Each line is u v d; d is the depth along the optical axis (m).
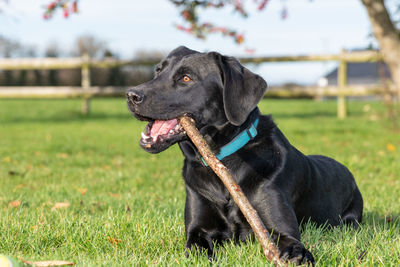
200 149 2.68
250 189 2.86
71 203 4.45
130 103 2.86
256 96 2.85
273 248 2.41
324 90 11.96
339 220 3.56
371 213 4.05
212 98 2.93
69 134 10.54
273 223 2.80
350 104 19.80
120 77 25.67
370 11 7.87
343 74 12.52
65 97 13.51
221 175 2.59
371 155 7.28
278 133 3.11
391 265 2.41
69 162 7.04
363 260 2.50
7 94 13.43
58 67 13.63
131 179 5.75
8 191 5.05
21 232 3.13
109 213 3.70
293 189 3.02
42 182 5.66
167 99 2.87
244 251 2.67
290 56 12.13
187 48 3.21
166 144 2.86
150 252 2.83
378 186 5.11
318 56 12.20
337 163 3.87
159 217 3.48
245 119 2.79
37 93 13.44
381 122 10.77
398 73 7.95
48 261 2.36
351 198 3.80
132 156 7.59
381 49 8.07
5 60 13.52
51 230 3.17
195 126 2.83
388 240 2.91
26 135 10.36
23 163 6.90
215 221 2.99
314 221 3.29
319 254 2.61
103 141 9.41
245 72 2.93
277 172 2.90
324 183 3.42
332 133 10.16
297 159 3.13
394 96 9.92
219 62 2.91
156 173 6.20
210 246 3.00
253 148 2.93
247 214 2.50
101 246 2.88
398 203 4.32
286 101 24.58
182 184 5.51
